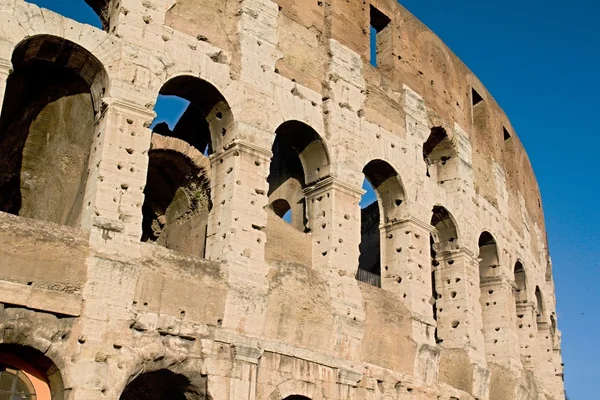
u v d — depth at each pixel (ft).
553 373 172.45
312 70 114.42
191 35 99.71
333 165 111.04
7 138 104.94
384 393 106.01
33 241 79.15
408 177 124.88
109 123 88.69
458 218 136.36
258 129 101.91
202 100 102.06
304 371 96.78
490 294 148.25
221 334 89.66
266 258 102.63
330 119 112.98
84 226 85.51
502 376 135.44
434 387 115.55
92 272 82.07
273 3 111.45
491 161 156.76
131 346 82.69
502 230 153.38
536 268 175.01
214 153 102.17
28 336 76.54
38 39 87.71
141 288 85.40
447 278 135.13
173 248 111.14
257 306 94.02
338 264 106.52
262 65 106.22
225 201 97.66
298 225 138.62
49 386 78.74
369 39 127.13
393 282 120.06
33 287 77.92
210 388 86.84
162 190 114.21
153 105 92.53
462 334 129.59
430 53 143.54
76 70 93.20
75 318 79.92
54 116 103.86
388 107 125.90
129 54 92.73
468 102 153.38
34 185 105.09
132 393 93.50
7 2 85.56
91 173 88.33
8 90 100.63
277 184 146.82
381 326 109.60
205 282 90.33
